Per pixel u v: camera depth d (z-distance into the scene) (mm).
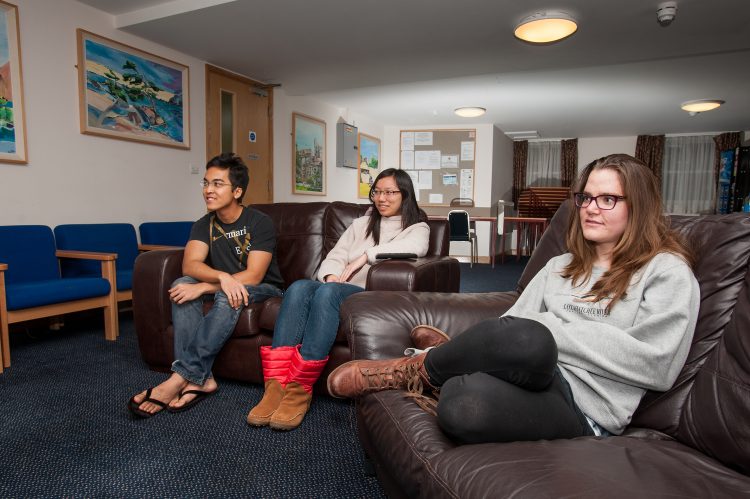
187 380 1760
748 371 849
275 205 2482
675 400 936
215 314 1785
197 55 4172
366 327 1284
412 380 1035
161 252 2051
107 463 1367
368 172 7590
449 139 7926
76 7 3250
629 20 3340
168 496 1212
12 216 2945
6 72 2857
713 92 5680
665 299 930
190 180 4223
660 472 682
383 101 6320
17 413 1710
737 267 983
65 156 3225
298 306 1682
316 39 3764
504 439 807
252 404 1803
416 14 3283
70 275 3025
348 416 1717
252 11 3242
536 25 3334
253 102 4984
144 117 3756
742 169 7852
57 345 2611
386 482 1049
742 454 788
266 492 1237
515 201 9438
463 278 5738
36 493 1217
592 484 623
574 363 948
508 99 6113
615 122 7535
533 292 1223
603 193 1030
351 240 2164
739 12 3186
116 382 2029
